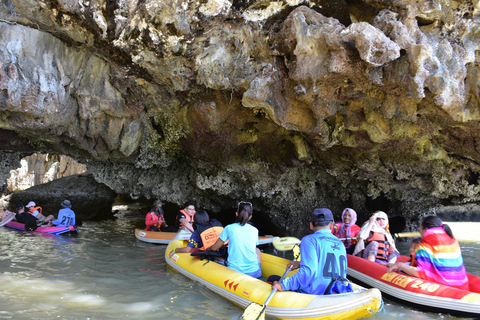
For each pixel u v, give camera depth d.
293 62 4.00
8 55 4.17
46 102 4.54
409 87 3.58
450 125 4.36
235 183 7.12
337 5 3.93
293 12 3.84
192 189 7.88
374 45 3.32
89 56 4.86
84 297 3.29
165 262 4.84
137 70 4.80
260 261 4.10
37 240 6.08
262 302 2.93
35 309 2.92
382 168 5.88
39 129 5.31
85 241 6.30
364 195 7.17
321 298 2.69
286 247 6.05
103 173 7.72
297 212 7.49
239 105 5.21
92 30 4.09
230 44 4.26
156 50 4.14
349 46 3.51
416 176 5.87
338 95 4.29
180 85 4.82
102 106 5.27
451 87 3.67
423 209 7.10
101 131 5.67
